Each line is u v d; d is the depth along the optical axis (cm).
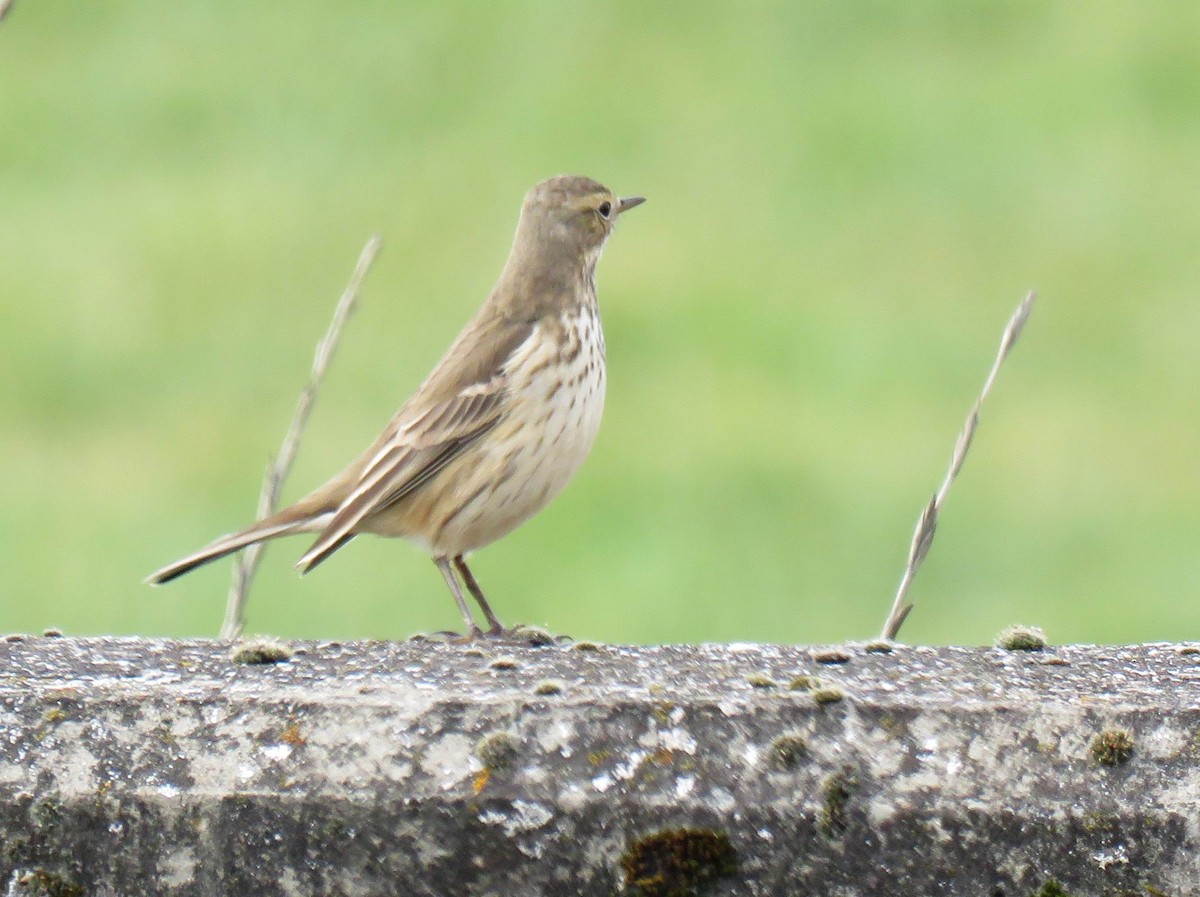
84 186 2120
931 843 420
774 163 2155
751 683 450
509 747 425
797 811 420
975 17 2519
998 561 1423
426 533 800
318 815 421
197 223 2019
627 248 1970
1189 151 2148
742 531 1459
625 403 1655
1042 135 2206
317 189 2117
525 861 422
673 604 1348
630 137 2242
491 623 806
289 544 1389
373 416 1645
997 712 428
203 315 1831
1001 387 1689
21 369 1708
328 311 1841
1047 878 420
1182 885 418
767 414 1638
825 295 1861
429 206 2061
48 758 427
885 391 1683
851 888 422
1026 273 1902
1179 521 1478
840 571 1400
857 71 2406
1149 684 454
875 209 2056
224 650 485
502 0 2600
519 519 812
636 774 423
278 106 2322
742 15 2561
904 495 1501
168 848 424
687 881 422
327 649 483
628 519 1457
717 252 1948
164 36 2520
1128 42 2422
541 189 844
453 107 2317
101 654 478
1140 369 1719
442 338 1778
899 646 495
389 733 427
